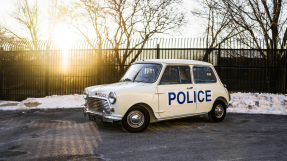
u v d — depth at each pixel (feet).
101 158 12.83
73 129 19.53
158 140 16.29
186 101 19.89
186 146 15.01
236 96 34.01
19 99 41.93
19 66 41.88
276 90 36.52
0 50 42.04
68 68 40.22
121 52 39.22
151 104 18.17
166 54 38.60
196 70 21.13
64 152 13.79
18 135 17.70
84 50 39.60
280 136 17.56
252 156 13.25
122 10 65.57
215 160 12.61
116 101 16.93
